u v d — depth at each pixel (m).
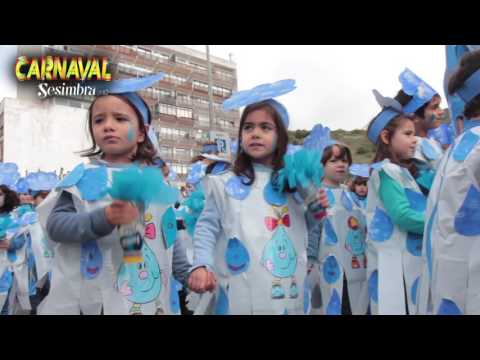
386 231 2.53
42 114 29.33
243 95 2.00
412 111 2.81
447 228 1.42
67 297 1.68
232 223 1.86
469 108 1.50
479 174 1.37
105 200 1.73
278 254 1.80
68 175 1.81
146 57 36.66
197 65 40.94
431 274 1.49
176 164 35.31
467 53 1.54
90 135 1.94
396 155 2.65
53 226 1.65
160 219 1.89
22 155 28.80
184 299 3.51
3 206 4.03
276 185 1.92
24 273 4.07
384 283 2.44
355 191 4.01
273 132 1.94
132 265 1.75
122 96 1.85
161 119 36.34
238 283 1.78
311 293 3.10
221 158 3.48
